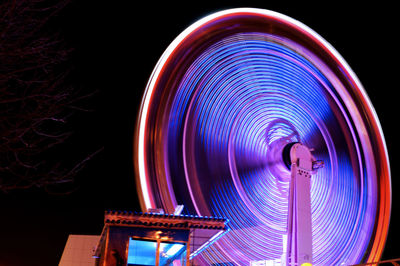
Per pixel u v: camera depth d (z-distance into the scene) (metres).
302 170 9.62
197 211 11.19
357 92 13.12
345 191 12.41
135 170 10.92
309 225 9.17
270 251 11.11
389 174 12.58
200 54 12.17
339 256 11.88
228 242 11.04
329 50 13.28
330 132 12.91
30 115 8.78
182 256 7.85
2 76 8.48
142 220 7.57
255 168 11.52
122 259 7.31
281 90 13.07
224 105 12.41
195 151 11.69
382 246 12.06
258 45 13.07
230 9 12.68
